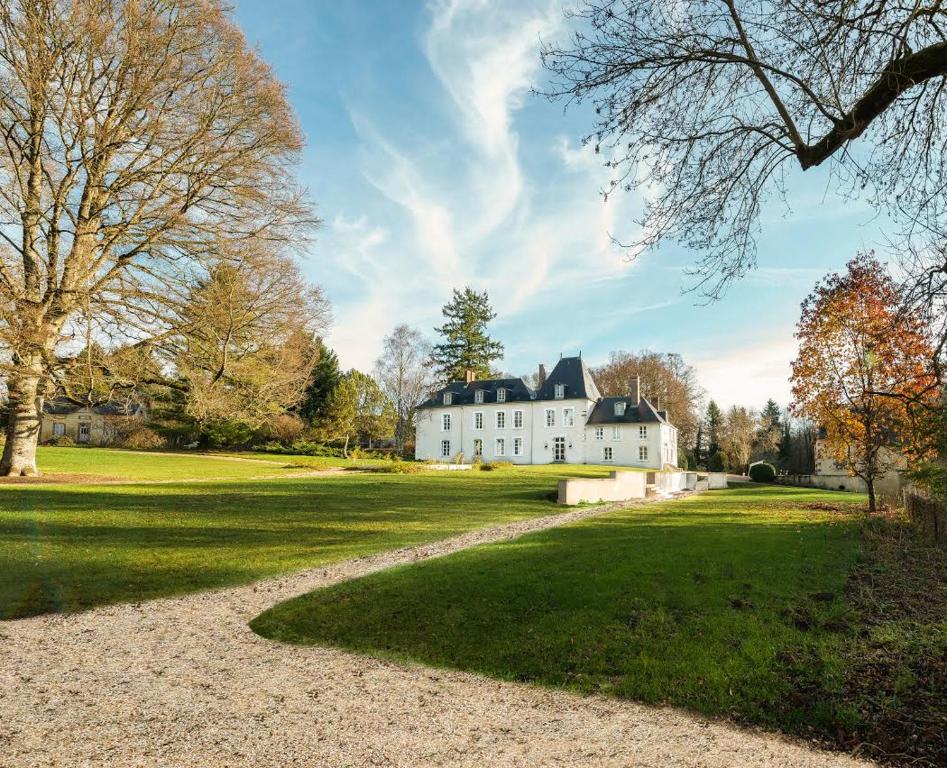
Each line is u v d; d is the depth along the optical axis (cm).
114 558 941
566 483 1902
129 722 425
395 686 507
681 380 6425
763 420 6819
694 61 536
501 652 582
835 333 1588
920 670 509
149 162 1762
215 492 1777
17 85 1564
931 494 1126
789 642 570
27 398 1734
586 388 5050
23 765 360
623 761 385
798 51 525
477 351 6688
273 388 2142
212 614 702
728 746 409
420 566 925
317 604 730
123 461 2723
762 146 574
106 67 1623
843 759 393
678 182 582
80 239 1695
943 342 564
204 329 1823
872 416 1534
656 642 585
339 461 3619
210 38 1738
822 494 2553
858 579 782
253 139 1862
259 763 371
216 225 1845
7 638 605
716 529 1238
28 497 1459
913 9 441
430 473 2878
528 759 386
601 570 832
